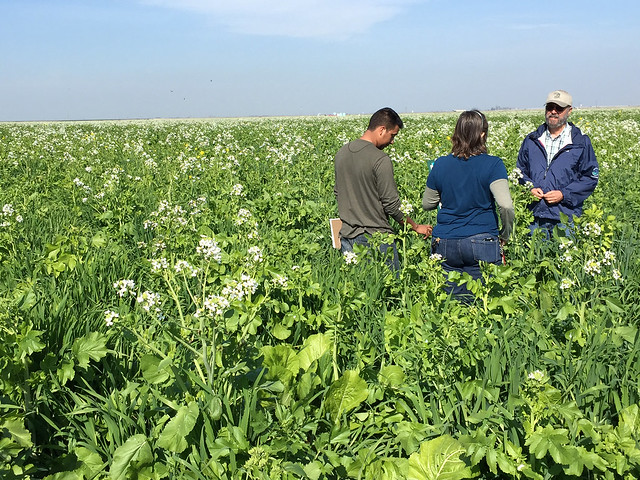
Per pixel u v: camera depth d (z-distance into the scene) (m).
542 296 4.34
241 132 26.20
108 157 17.08
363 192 5.71
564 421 2.96
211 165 12.41
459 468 2.87
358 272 5.20
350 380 3.26
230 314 3.12
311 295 4.48
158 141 21.84
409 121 36.91
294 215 7.97
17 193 9.29
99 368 3.76
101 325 4.21
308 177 11.67
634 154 14.02
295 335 3.96
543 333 3.85
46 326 3.77
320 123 37.25
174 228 5.86
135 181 11.21
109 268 5.52
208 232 5.79
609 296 4.22
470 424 3.16
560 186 6.39
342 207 5.90
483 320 3.95
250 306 3.38
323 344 3.72
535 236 5.96
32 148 18.33
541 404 2.83
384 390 3.50
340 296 4.19
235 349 3.32
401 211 5.66
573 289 4.41
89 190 9.59
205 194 10.11
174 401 3.18
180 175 12.12
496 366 3.40
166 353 3.71
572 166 6.36
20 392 3.21
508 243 6.16
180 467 2.95
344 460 2.96
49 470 3.03
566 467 2.71
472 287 4.13
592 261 4.29
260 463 2.74
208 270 3.92
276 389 3.06
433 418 3.22
